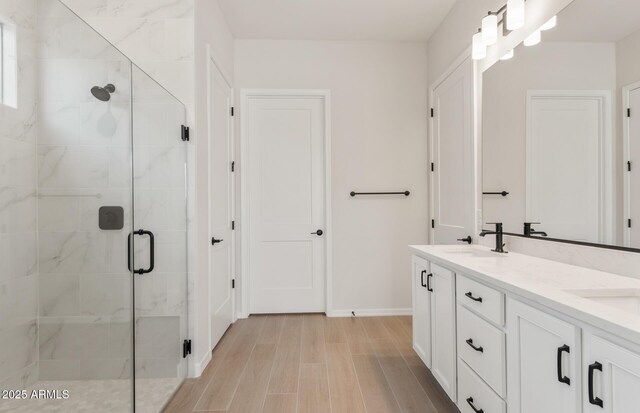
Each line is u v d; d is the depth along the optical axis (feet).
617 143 4.11
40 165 5.59
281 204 10.48
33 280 5.41
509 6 5.65
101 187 5.63
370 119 10.43
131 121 5.69
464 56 7.93
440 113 9.50
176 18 6.63
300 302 10.53
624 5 4.04
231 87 9.91
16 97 5.55
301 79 10.33
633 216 3.94
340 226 10.38
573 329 2.83
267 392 6.04
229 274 9.52
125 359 5.28
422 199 10.49
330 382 6.39
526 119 5.73
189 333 6.60
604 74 4.27
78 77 5.75
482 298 4.38
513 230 6.10
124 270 5.41
